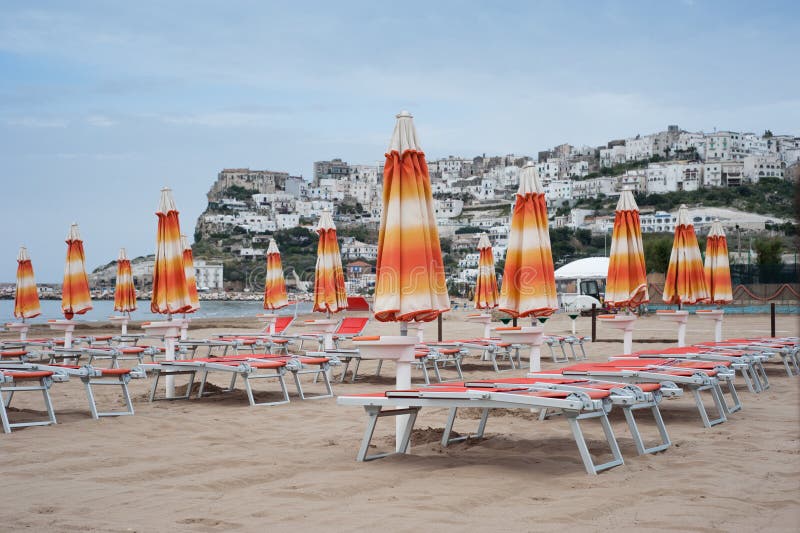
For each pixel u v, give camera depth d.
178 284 9.32
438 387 5.42
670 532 3.42
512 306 8.55
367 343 5.60
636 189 183.25
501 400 4.70
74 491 4.33
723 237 14.59
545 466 4.93
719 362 7.72
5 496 4.21
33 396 9.06
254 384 10.48
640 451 5.29
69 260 13.98
